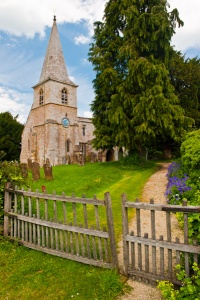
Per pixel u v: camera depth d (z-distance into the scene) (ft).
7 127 161.27
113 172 55.52
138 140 63.16
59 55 143.23
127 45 58.85
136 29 59.00
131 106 58.80
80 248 18.93
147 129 55.06
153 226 14.16
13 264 17.38
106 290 13.67
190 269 13.35
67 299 13.33
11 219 20.97
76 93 146.00
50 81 133.90
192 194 25.26
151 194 36.52
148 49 59.77
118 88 58.70
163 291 11.36
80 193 39.86
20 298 13.74
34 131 140.77
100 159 102.89
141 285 14.38
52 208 31.48
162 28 57.00
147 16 58.29
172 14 59.93
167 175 44.09
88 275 15.26
